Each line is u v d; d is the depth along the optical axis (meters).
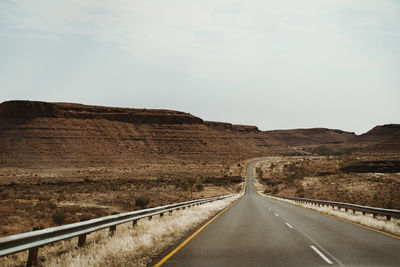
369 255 8.34
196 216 18.05
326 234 12.13
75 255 7.86
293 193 65.56
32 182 88.88
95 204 41.50
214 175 124.94
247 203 36.88
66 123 153.25
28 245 6.34
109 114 171.12
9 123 143.25
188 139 177.88
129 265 7.18
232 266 7.20
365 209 19.39
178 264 7.39
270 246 9.63
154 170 124.69
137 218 12.91
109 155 144.62
